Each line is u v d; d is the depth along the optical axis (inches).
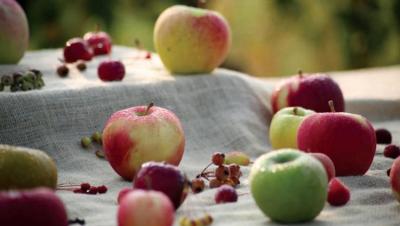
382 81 306.5
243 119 238.7
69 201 175.8
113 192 186.9
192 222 154.3
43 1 428.1
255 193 160.6
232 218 162.6
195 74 248.1
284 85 241.6
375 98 269.3
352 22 452.8
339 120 193.5
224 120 236.2
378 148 225.0
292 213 157.6
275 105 242.4
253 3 455.5
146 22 436.5
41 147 208.1
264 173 159.0
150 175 163.5
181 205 171.2
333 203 171.2
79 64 255.3
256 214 164.7
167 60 246.7
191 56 243.3
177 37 242.4
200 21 242.7
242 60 464.8
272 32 455.8
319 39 452.1
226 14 460.8
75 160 208.1
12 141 206.1
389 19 455.5
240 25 459.2
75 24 427.5
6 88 230.7
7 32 248.5
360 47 456.4
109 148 195.2
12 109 207.8
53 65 262.7
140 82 233.9
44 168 171.3
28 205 137.7
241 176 198.7
